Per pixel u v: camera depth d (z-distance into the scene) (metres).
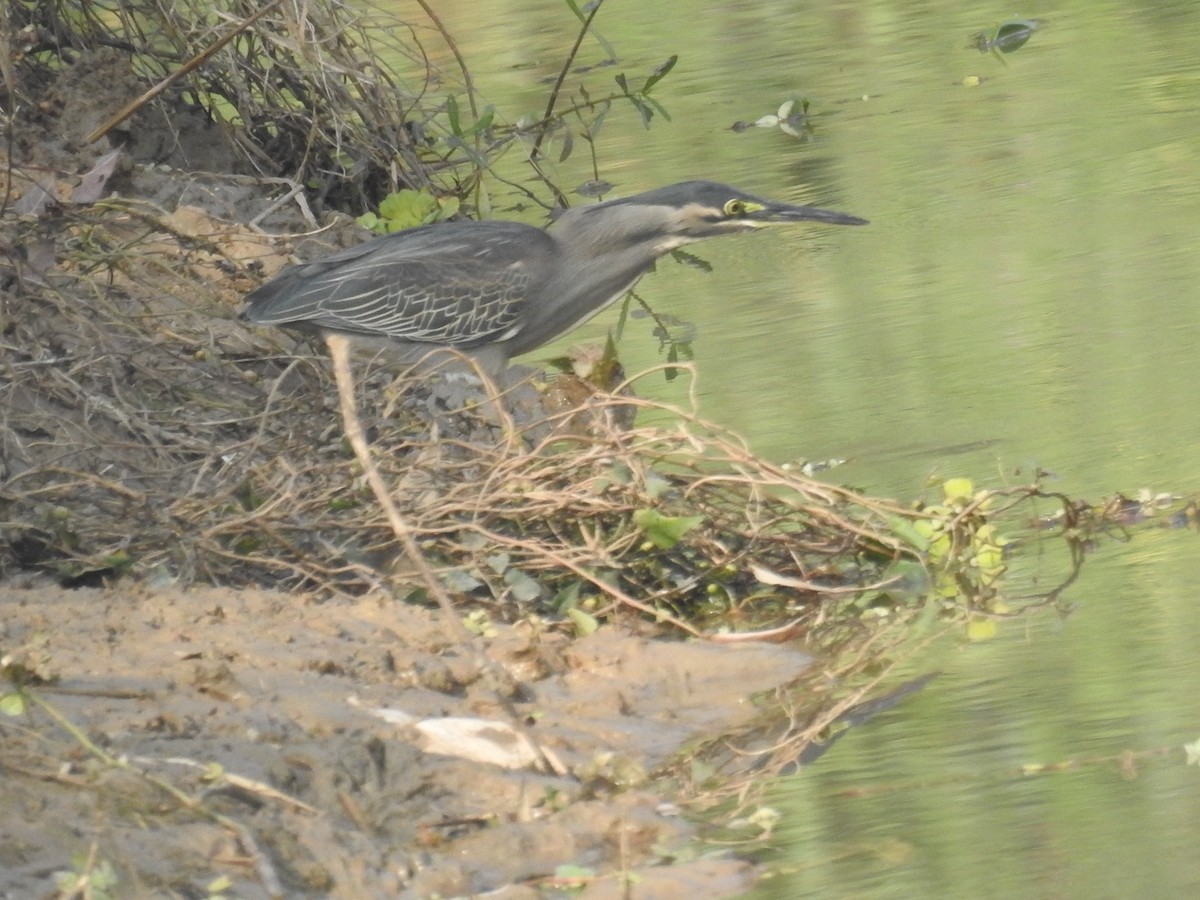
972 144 18.55
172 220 13.83
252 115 16.42
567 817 7.57
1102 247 15.29
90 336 11.82
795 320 14.64
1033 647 9.29
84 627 8.95
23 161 13.93
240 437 11.55
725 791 7.94
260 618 9.22
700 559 10.67
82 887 6.35
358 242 14.81
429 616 9.41
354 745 7.89
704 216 12.64
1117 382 12.60
